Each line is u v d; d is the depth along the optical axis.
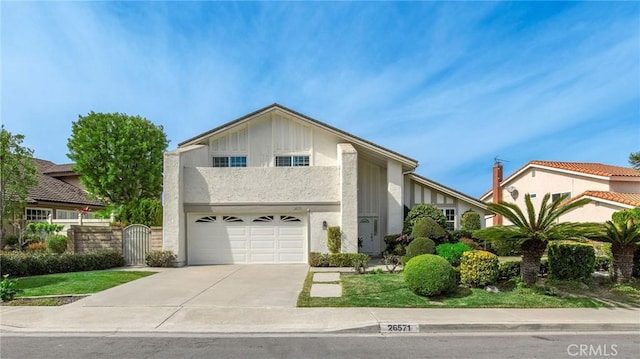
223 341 6.36
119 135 24.91
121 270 13.86
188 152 15.95
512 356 5.70
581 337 6.71
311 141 17.84
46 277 11.89
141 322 7.32
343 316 7.62
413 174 18.75
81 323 7.29
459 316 7.61
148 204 16.59
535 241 9.59
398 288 9.78
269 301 8.82
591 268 9.98
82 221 20.28
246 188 15.66
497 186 27.89
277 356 5.66
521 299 8.81
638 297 9.09
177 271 13.52
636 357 5.68
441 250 13.24
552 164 23.97
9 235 17.75
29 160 16.16
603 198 18.44
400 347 6.10
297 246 15.68
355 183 15.35
